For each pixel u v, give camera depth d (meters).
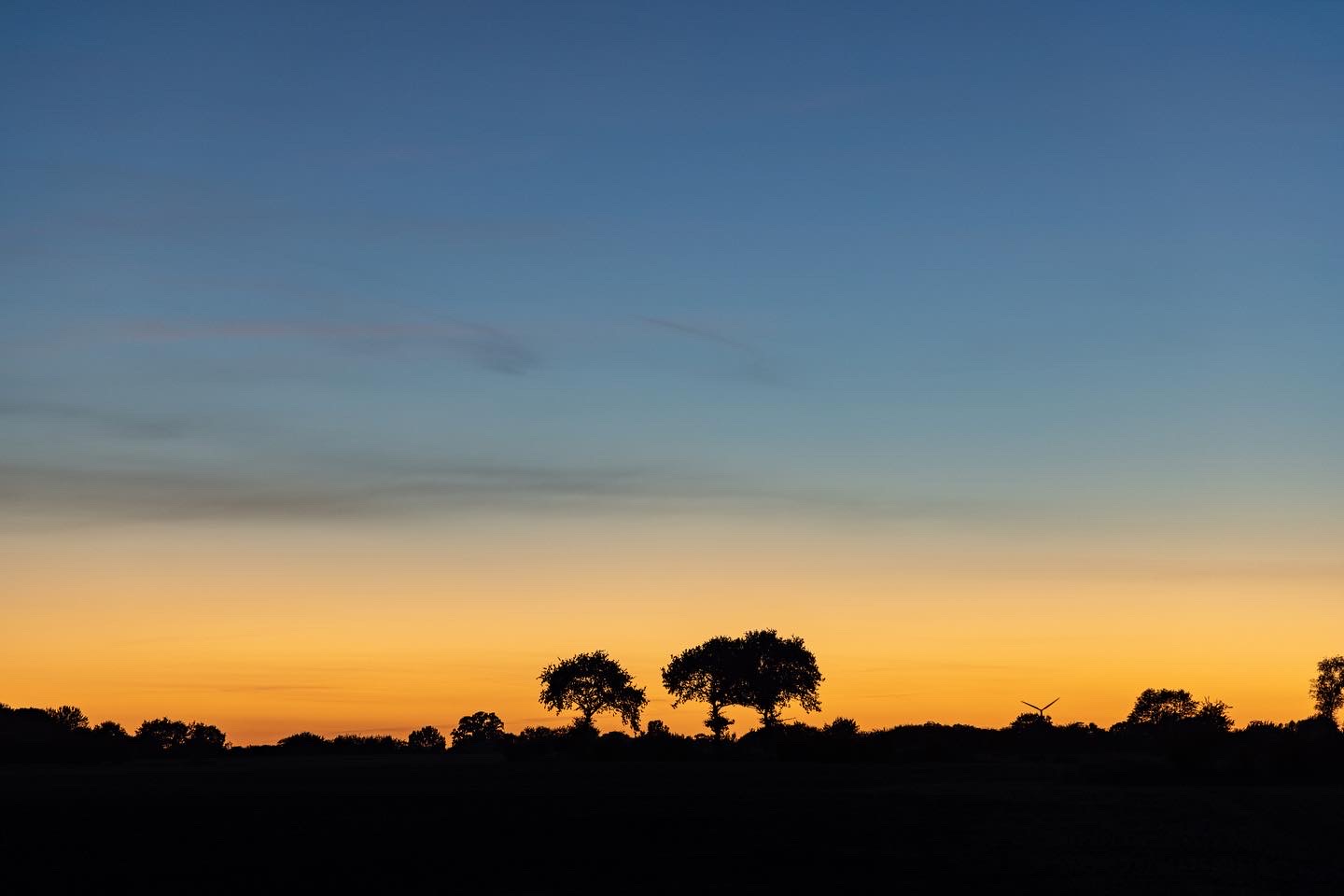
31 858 53.47
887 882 44.88
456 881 46.06
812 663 172.75
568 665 176.12
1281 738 118.31
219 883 46.09
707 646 174.25
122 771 145.12
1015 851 53.88
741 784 104.62
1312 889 42.97
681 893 42.69
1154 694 186.38
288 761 181.75
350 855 53.94
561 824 67.25
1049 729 179.12
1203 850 53.97
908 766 136.50
